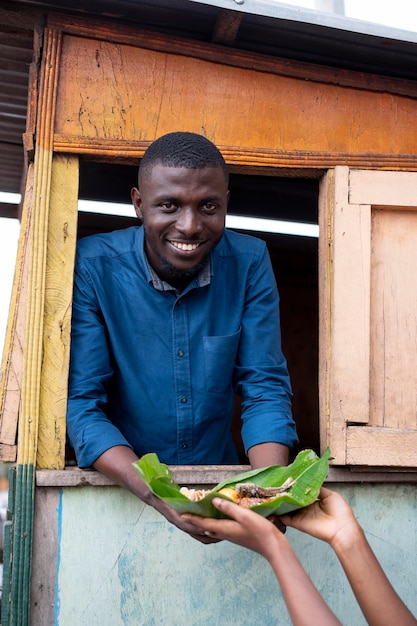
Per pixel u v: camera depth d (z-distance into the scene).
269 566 2.04
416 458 2.11
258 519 1.32
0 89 2.80
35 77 2.13
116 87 2.16
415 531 2.15
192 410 2.14
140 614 1.97
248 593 2.03
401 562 2.13
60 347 2.02
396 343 2.19
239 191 3.46
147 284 2.13
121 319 2.13
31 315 2.01
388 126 2.32
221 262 2.20
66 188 2.10
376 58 2.29
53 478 1.95
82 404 1.99
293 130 2.26
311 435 4.23
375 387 2.17
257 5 2.05
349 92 2.31
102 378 2.05
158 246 1.95
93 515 1.98
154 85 2.19
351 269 2.17
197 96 2.21
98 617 1.95
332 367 2.14
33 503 1.94
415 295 2.22
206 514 1.45
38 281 2.02
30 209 2.11
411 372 2.19
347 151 2.28
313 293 4.30
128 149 2.14
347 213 2.19
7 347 2.04
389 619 1.33
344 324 2.14
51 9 2.13
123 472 1.82
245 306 2.22
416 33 2.18
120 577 1.97
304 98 2.28
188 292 2.13
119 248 2.17
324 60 2.29
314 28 2.15
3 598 1.94
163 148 1.90
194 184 1.86
